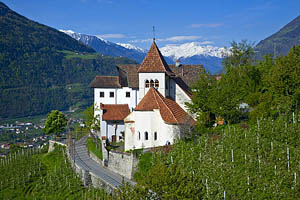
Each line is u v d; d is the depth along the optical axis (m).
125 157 50.25
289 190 31.05
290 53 50.50
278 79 47.28
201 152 42.66
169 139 51.16
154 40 61.75
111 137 71.44
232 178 34.38
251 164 36.75
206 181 31.83
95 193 47.06
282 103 46.31
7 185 64.12
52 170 68.50
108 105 73.81
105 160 56.78
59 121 94.88
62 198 51.75
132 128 56.19
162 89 59.19
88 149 69.56
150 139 53.03
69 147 73.75
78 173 57.16
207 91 51.94
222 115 49.84
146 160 46.31
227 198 31.55
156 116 53.19
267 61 69.56
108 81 78.00
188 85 67.81
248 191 31.84
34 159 79.44
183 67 73.50
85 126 88.94
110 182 46.72
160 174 27.39
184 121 50.91
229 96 50.19
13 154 91.19
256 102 52.50
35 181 64.94
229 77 59.38
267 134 42.88
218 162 38.34
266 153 38.47
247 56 71.88
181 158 41.53
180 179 26.92
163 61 61.94
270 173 34.50
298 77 45.41
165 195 26.33
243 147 41.25
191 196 26.23
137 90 72.62
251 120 48.72
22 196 59.72
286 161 36.16
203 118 50.53
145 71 59.31
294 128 42.09
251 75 59.69
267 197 30.89
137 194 27.44
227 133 46.50
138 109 53.72
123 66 76.38
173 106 56.91
